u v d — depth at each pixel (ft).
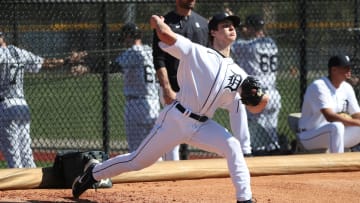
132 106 83.61
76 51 81.61
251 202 52.70
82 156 65.10
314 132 82.99
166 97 67.92
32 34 78.84
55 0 77.77
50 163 85.25
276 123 91.15
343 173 76.74
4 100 75.56
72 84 83.76
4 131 75.92
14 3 76.89
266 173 74.13
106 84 82.53
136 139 84.17
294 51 94.07
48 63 79.56
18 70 76.28
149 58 83.46
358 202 59.77
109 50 82.38
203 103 52.01
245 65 89.30
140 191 63.82
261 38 89.71
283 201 59.26
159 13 88.89
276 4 93.61
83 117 86.12
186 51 51.39
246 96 52.37
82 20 81.71
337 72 82.74
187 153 85.87
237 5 92.79
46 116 83.61
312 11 94.22
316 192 64.18
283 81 96.99
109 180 65.98
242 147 74.13
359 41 94.22
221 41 53.47
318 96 82.99
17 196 61.52
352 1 94.43
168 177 70.18
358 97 93.76
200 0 84.89
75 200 59.36
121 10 87.76
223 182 70.33
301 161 75.92
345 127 84.17
